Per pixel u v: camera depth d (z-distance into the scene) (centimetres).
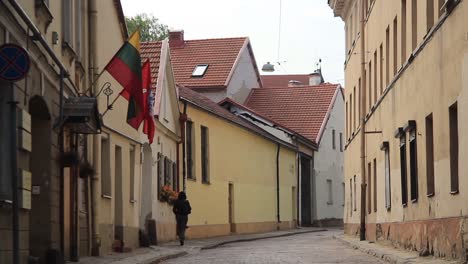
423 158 1981
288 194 5209
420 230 1997
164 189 2964
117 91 2253
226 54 5338
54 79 1557
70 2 1762
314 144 5738
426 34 1944
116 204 2289
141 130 2594
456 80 1619
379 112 2798
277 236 4025
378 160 2831
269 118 5522
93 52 1983
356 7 3659
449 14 1670
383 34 2730
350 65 3944
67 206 1741
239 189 4197
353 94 3794
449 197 1697
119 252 2203
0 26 1150
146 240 2580
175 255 2266
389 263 1916
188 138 3447
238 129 4197
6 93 1210
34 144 1558
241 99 5544
